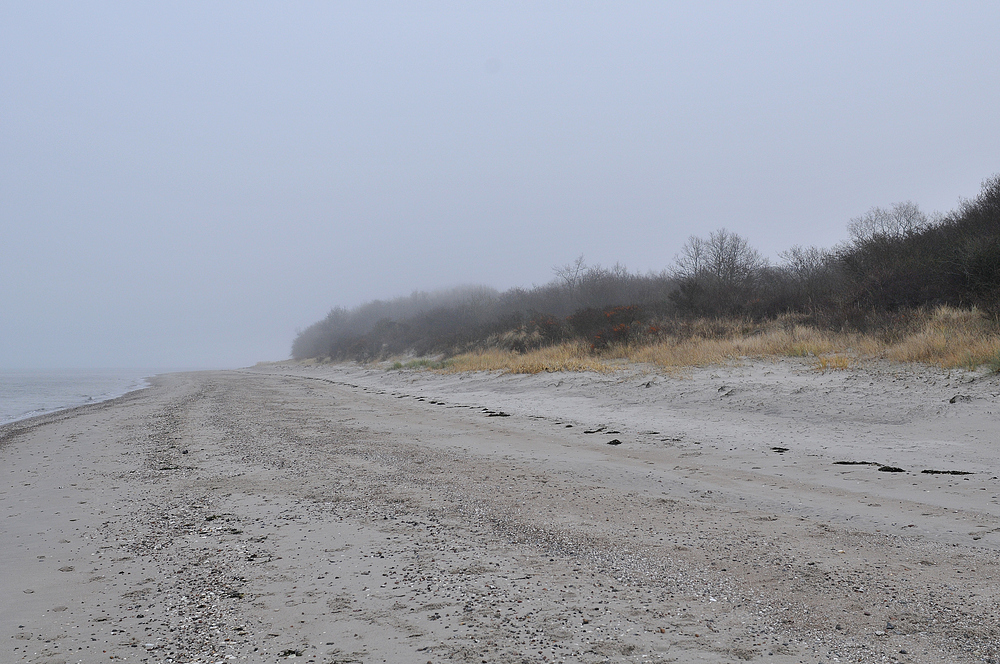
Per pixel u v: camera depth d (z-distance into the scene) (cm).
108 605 404
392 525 577
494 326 3544
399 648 332
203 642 345
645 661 312
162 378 5112
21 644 347
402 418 1448
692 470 789
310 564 474
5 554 519
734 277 3150
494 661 315
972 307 1589
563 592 409
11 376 7038
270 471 845
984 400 983
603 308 2817
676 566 453
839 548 480
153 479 816
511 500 658
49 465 956
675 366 1730
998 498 595
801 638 335
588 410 1400
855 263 2244
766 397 1248
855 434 951
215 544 530
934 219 2373
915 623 348
